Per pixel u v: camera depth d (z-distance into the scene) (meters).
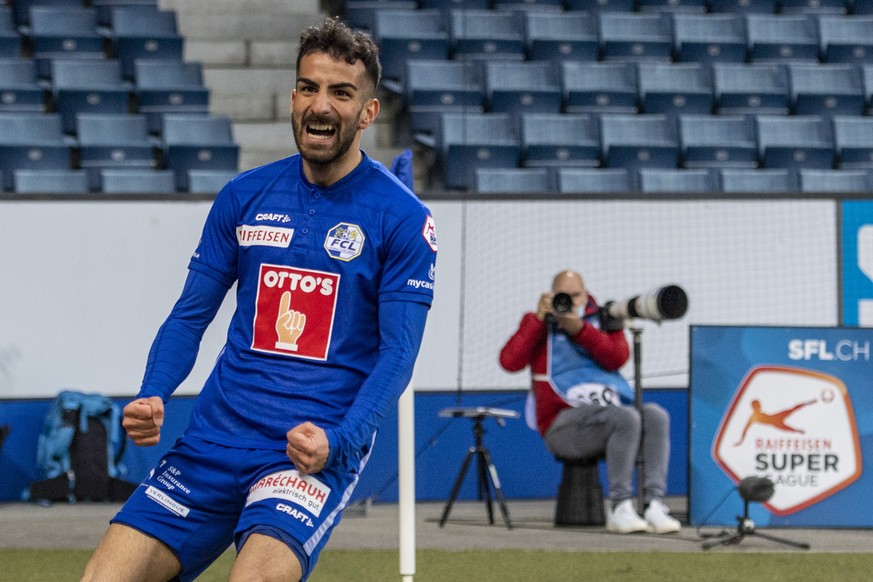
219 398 8.19
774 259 24.52
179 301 8.43
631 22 36.34
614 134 31.94
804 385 20.23
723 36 36.66
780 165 31.61
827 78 35.12
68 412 23.03
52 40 33.22
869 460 20.23
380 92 33.97
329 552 17.56
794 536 19.53
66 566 16.33
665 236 24.44
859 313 24.56
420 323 8.09
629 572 15.98
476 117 31.44
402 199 8.20
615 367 20.58
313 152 7.96
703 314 24.48
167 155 29.50
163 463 8.17
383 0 36.50
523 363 20.53
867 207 24.52
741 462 20.14
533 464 24.34
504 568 16.23
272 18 35.91
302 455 7.40
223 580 15.75
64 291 23.52
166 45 33.88
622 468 19.88
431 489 24.08
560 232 24.33
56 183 27.61
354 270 8.08
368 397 7.77
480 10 36.84
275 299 8.16
